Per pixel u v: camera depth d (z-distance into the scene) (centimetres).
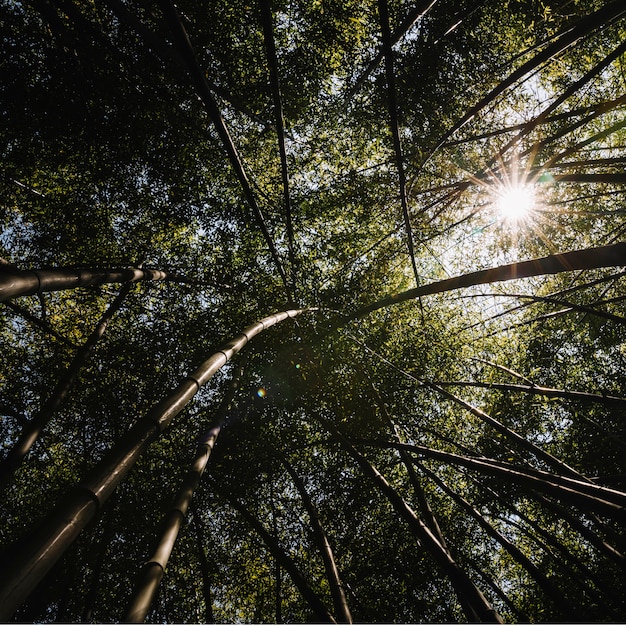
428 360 649
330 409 598
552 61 641
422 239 749
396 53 632
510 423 701
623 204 769
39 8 403
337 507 604
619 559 358
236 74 589
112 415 559
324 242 693
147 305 638
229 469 568
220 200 644
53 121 482
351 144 685
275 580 626
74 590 510
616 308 802
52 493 540
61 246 614
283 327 610
